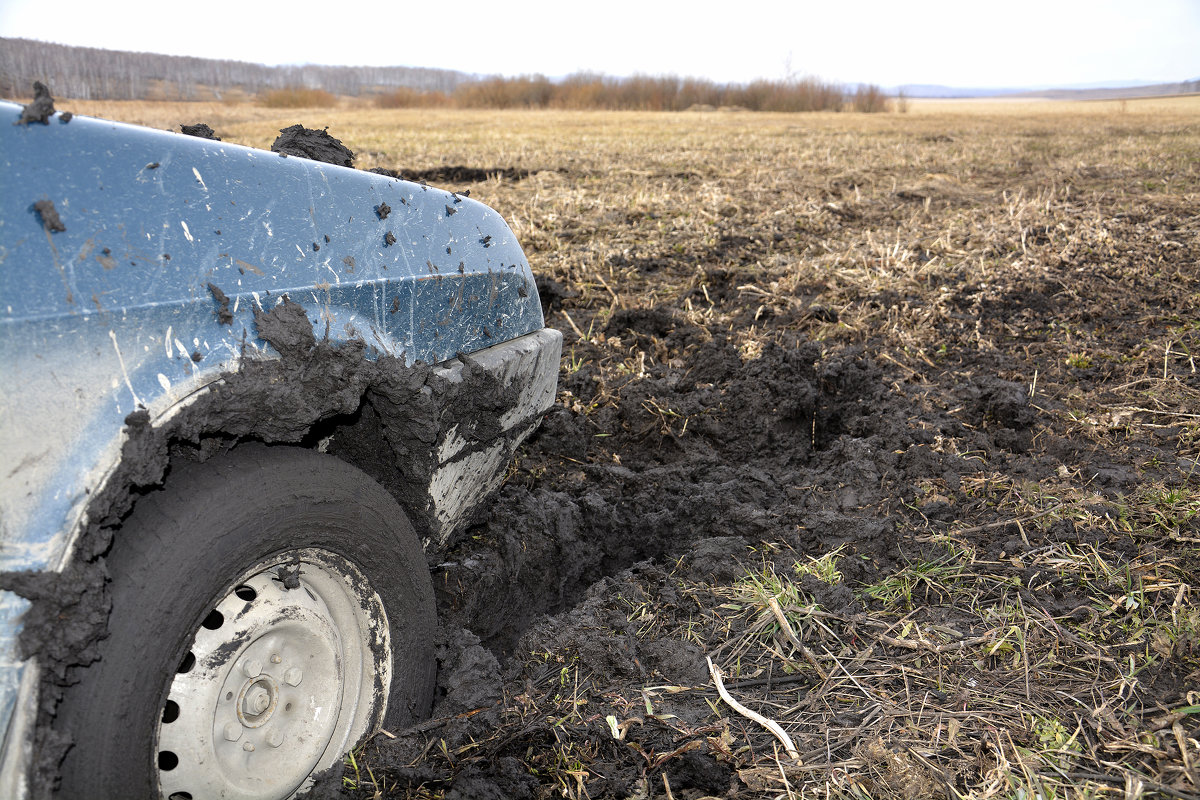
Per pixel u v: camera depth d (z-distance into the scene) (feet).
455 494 8.27
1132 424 13.25
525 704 7.35
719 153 54.95
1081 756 6.70
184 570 5.01
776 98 213.25
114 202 5.04
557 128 87.40
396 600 6.81
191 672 5.38
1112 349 17.01
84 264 4.79
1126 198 34.04
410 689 7.06
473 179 44.04
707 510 10.96
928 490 11.28
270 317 5.75
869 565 9.68
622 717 7.24
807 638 8.41
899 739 7.03
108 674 4.66
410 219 7.47
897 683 7.80
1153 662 7.75
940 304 19.45
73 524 4.49
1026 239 25.50
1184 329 17.65
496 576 9.32
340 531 6.17
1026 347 17.28
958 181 42.63
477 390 7.94
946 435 13.12
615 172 44.04
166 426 4.96
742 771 6.72
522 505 10.16
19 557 4.31
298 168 6.41
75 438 4.58
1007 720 7.18
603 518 10.74
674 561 10.22
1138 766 6.58
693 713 7.42
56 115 4.92
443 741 6.74
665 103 218.59
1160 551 9.50
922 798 6.38
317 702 6.20
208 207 5.60
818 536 10.18
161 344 5.09
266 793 5.77
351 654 6.49
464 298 7.97
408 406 6.92
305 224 6.30
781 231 28.40
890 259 22.95
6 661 4.23
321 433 7.13
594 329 18.37
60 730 4.54
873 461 11.98
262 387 5.56
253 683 5.78
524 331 9.21
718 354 15.64
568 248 25.27
